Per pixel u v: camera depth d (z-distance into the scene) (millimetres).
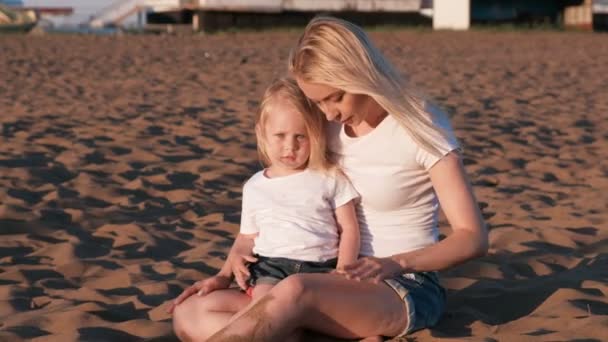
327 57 2924
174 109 10812
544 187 6441
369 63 2955
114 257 4633
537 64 17609
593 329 3232
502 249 4629
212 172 6848
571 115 10305
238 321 2809
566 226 5172
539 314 3523
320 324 2941
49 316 3576
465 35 28000
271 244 3191
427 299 3141
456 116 10188
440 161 3049
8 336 3342
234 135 8734
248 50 21344
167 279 4199
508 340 3162
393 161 3107
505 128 9242
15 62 17656
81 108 10938
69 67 16828
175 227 5289
